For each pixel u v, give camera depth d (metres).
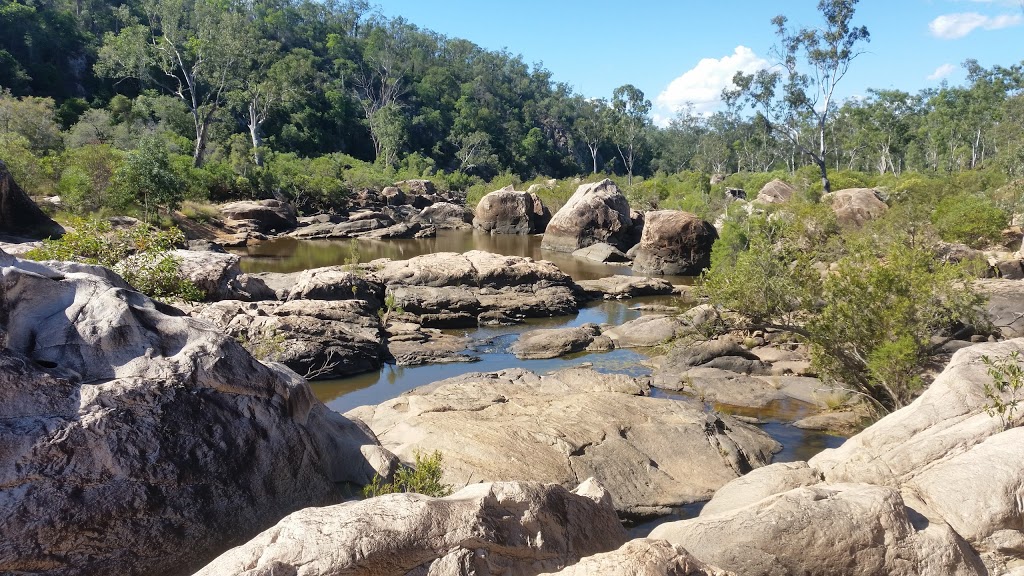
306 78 106.44
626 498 13.01
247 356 8.28
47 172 43.59
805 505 9.11
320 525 5.61
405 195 82.19
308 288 26.67
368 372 22.50
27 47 81.56
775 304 18.25
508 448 13.36
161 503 6.90
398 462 9.95
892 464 10.68
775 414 18.61
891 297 16.84
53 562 6.16
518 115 143.88
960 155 83.69
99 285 7.81
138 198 43.72
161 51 70.88
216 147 74.00
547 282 33.66
